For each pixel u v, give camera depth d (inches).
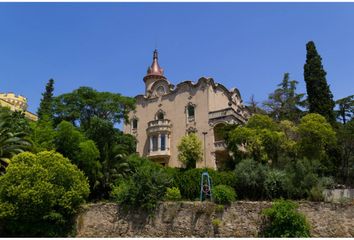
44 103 2444.6
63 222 1024.9
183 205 1024.2
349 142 1615.4
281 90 2320.4
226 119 1878.7
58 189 1023.6
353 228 923.4
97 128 1507.1
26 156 1042.7
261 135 1446.9
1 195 992.9
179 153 1812.3
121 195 1079.6
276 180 1112.8
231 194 1019.3
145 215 1041.5
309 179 1114.1
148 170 1146.0
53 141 1305.4
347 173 1582.2
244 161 1215.6
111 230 1045.8
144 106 2228.1
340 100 2201.0
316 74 1904.5
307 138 1429.6
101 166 1346.0
